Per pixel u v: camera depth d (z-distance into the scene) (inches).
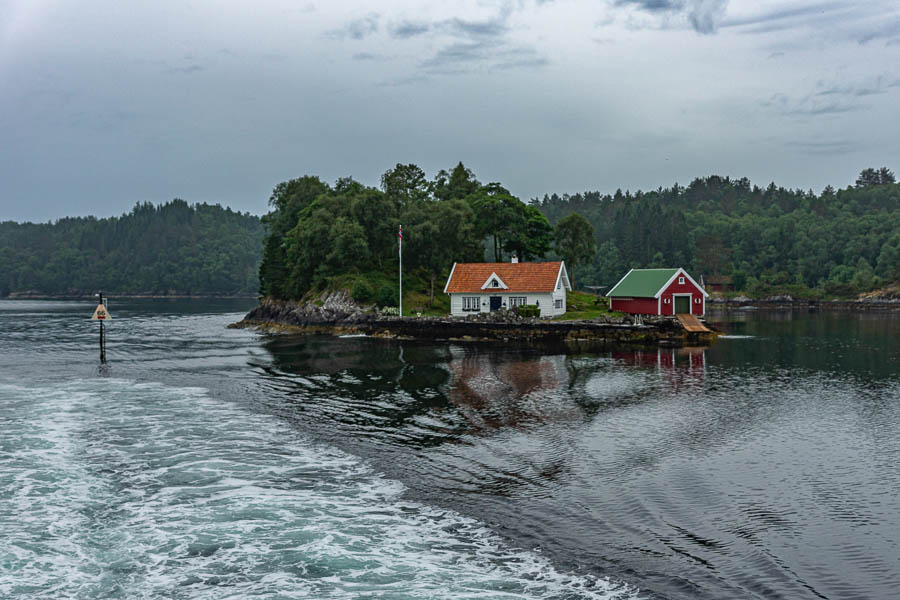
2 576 731.4
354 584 707.4
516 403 1530.5
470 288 3265.3
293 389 1756.9
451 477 1032.2
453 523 860.0
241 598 681.6
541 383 1779.0
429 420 1389.0
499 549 784.9
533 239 4303.6
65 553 788.6
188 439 1270.9
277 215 4901.6
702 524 831.1
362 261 3961.6
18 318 5241.1
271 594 688.4
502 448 1173.7
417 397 1621.6
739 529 813.9
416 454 1154.0
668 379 1823.3
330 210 3949.3
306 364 2209.6
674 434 1240.2
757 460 1076.5
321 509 914.7
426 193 4970.5
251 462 1125.7
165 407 1555.1
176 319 5034.5
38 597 687.1
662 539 792.3
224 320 4889.3
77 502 947.3
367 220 3890.3
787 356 2279.8
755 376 1861.5
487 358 2287.2
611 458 1099.3
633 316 3201.3
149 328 4023.1
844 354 2325.3
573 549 776.9
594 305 3698.3
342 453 1170.6
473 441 1224.2
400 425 1352.1
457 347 2640.3
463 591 689.6
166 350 2709.2
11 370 2151.8
